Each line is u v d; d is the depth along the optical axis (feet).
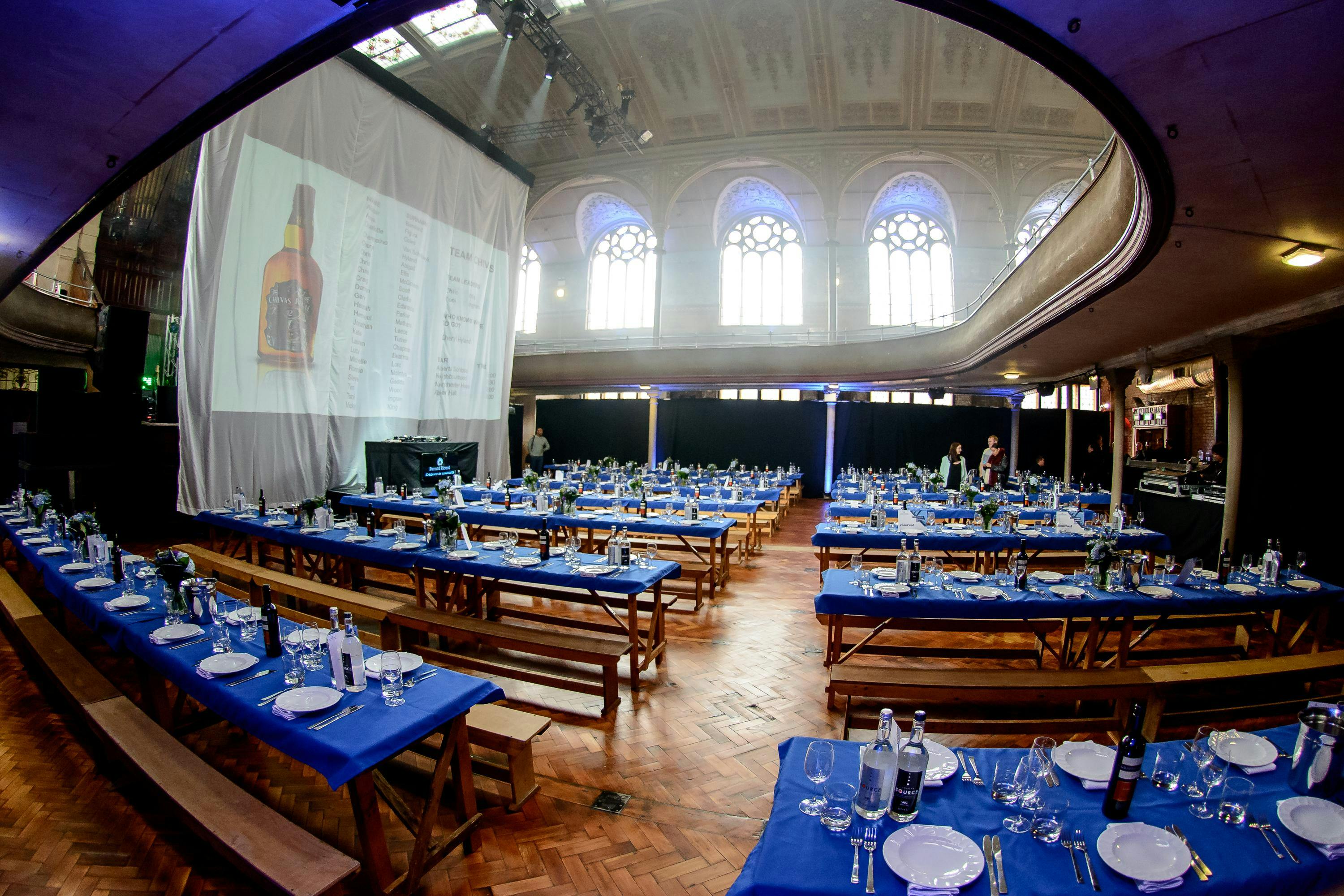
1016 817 6.49
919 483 44.11
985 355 39.63
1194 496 31.17
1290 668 12.78
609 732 13.58
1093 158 58.03
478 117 65.10
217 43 9.83
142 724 10.46
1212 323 27.68
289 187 34.32
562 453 70.18
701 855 9.70
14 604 16.63
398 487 35.47
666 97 61.98
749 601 24.02
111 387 34.91
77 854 9.48
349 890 8.84
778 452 65.26
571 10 53.88
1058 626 15.23
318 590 17.61
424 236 42.68
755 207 72.90
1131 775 6.40
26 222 16.67
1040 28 9.37
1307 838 6.14
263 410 33.42
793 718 14.32
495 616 20.20
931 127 60.75
